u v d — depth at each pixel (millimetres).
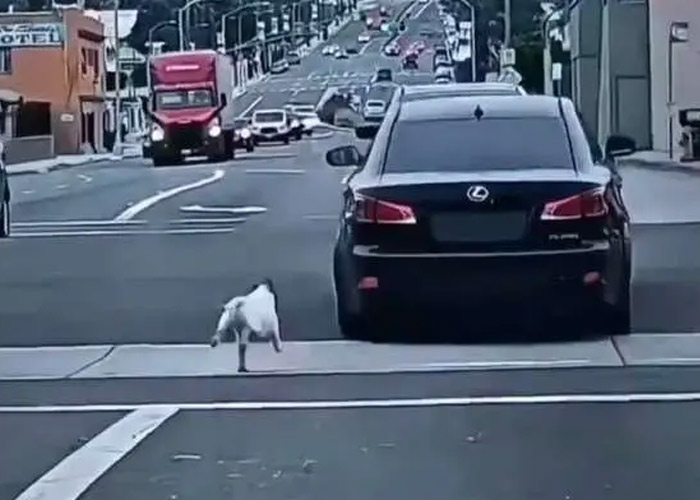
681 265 18766
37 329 14891
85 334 14531
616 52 59125
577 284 12617
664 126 54875
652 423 10070
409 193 12711
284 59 167750
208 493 8445
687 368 12102
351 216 13039
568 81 70062
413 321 13797
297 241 23438
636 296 16172
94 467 9102
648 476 8703
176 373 12391
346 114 100562
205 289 17578
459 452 9336
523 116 13711
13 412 10852
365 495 8344
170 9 123500
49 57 89312
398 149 13469
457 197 12625
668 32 53406
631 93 59031
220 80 61438
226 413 10648
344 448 9492
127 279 18734
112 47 110438
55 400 11297
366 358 12789
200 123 60031
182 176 48875
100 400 11266
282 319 15055
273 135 80562
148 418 10523
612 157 15656
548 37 73875
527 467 8930
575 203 12641
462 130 13594
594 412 10430
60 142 89562
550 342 13383
